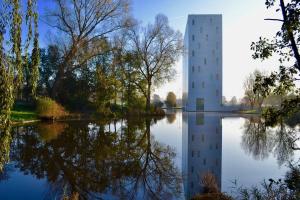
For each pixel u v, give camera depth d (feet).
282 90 17.78
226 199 21.09
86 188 26.07
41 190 25.48
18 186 26.53
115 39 114.21
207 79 180.14
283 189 19.35
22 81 17.31
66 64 103.40
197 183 26.61
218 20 180.96
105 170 32.19
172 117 127.03
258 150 43.14
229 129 74.33
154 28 122.01
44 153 41.78
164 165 34.30
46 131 66.74
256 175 28.60
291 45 16.43
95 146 48.16
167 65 124.26
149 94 128.57
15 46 16.51
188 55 181.68
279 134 59.98
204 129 75.20
